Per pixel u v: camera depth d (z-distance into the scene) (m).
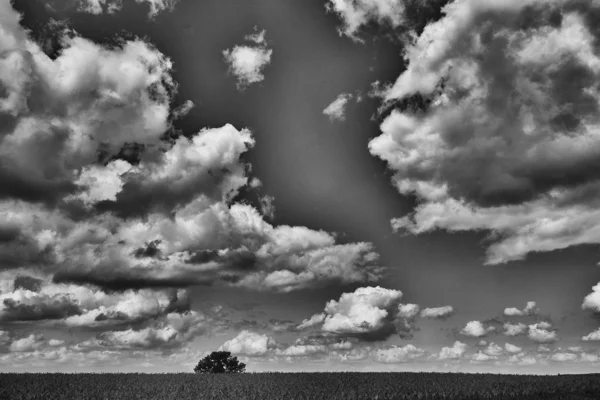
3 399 37.41
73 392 40.75
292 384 47.59
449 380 50.66
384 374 57.81
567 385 46.16
